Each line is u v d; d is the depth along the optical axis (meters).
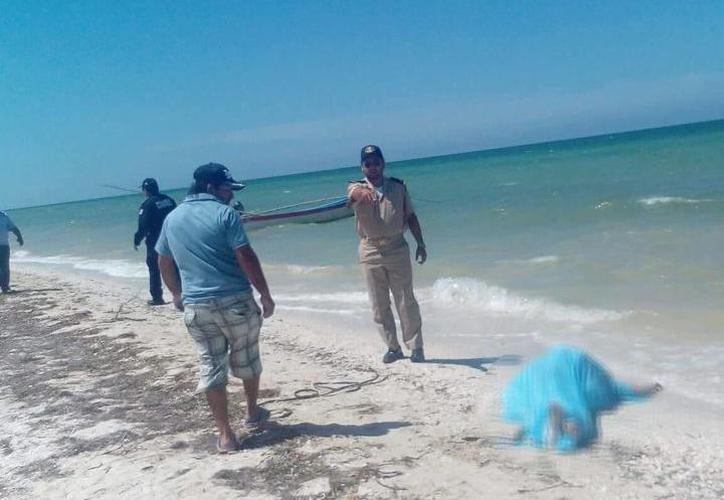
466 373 6.38
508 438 4.77
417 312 6.82
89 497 4.47
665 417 4.96
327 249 16.30
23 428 5.94
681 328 7.12
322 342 8.13
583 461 4.38
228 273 4.64
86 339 9.20
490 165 62.06
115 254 22.11
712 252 10.56
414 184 43.75
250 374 5.07
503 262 11.93
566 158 53.41
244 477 4.52
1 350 9.09
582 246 12.66
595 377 5.12
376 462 4.59
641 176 27.28
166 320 10.07
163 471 4.72
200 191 4.86
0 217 14.35
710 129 80.38
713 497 3.86
